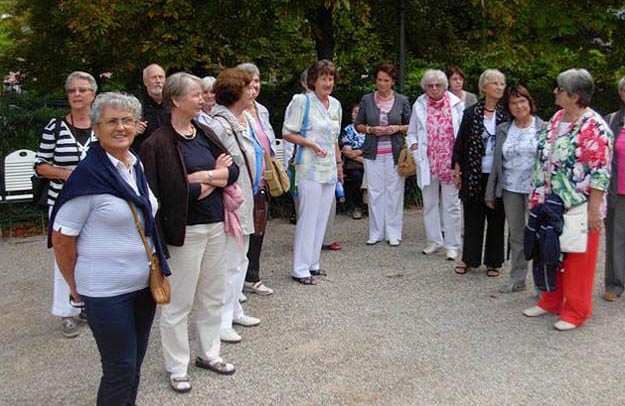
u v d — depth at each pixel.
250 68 5.10
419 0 10.28
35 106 13.82
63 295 4.71
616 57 11.23
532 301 5.43
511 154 5.46
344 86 11.31
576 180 4.57
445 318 5.06
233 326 4.91
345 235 7.88
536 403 3.71
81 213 2.90
